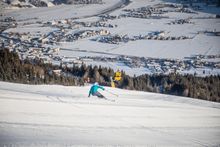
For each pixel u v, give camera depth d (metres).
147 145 12.22
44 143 10.49
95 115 17.00
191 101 34.00
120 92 38.12
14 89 27.91
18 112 15.13
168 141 13.48
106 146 11.20
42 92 28.22
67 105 19.03
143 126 16.02
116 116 17.58
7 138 10.70
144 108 21.91
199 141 14.12
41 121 14.00
